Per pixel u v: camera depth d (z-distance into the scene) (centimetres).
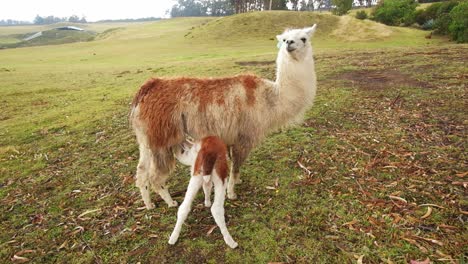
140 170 338
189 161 321
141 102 335
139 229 315
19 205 370
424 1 5762
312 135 502
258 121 355
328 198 340
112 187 399
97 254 287
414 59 962
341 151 441
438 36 2936
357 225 296
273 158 440
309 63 373
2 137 605
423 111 548
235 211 334
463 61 863
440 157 397
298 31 360
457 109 539
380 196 335
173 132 329
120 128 607
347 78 827
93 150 516
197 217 330
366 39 2870
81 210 354
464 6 2647
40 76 1319
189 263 270
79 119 679
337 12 5228
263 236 293
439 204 313
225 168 284
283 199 346
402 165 388
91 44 3472
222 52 2089
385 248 267
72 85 1107
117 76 1230
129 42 3459
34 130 632
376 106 599
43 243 306
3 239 314
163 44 3067
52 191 397
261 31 3338
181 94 332
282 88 365
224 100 338
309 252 270
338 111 595
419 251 261
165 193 347
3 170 461
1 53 2875
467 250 258
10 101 902
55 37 8375
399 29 3228
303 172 397
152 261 274
